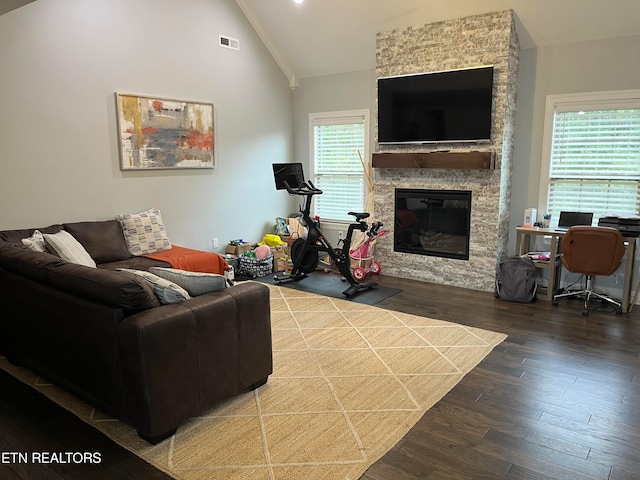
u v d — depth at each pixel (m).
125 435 2.49
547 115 5.00
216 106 5.84
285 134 6.92
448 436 2.49
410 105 5.38
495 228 5.07
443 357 3.48
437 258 5.52
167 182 5.39
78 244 4.04
